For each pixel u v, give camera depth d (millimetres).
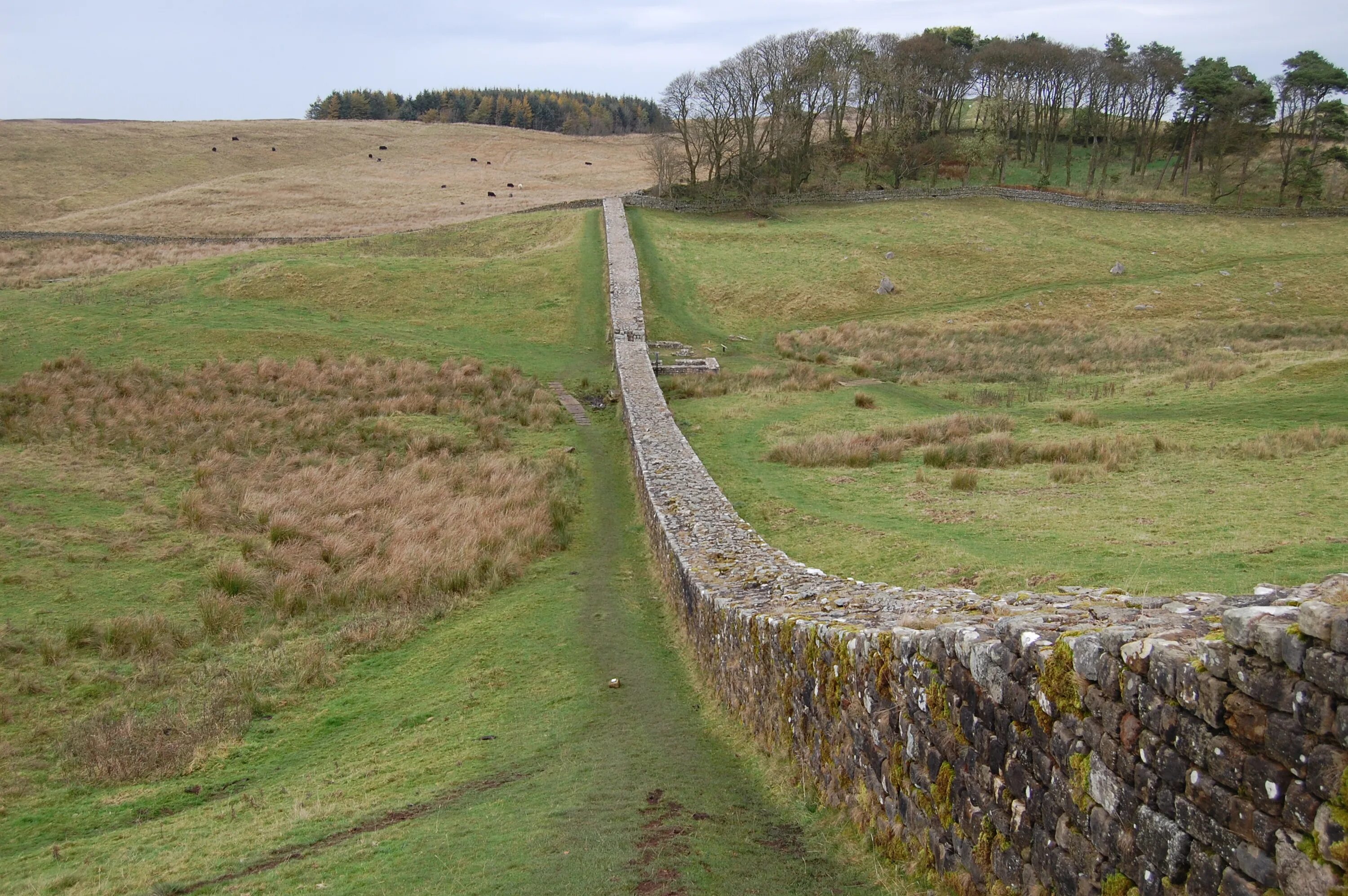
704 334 50062
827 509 20734
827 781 8359
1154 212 76688
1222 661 3957
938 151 86938
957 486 21266
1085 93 97188
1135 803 4461
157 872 9219
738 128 84062
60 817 11555
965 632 6180
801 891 6895
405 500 24531
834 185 84000
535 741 11594
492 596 18969
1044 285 60344
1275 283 59562
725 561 14875
